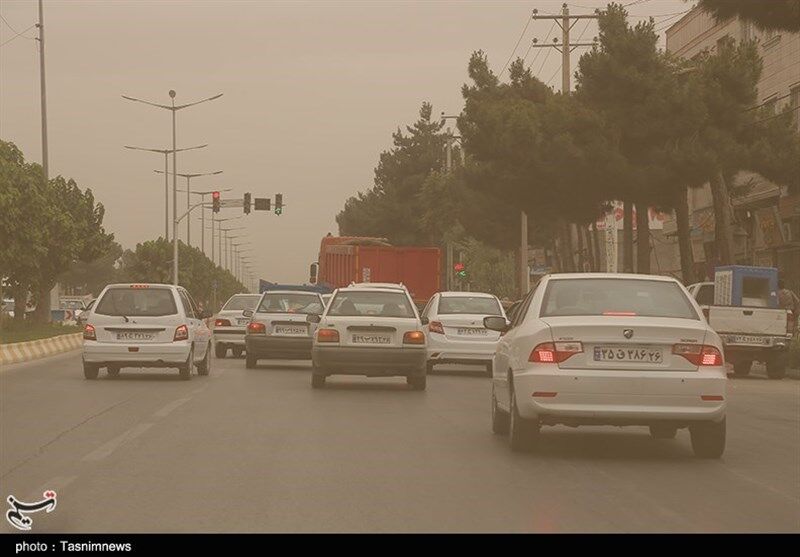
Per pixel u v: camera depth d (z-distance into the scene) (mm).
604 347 31562
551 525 22938
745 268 81938
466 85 149875
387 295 58656
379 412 45531
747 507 25141
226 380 63156
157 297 62344
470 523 23047
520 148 110062
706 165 98188
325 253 130625
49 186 129500
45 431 38188
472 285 185250
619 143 103875
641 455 33625
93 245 168125
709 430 32594
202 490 26531
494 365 38500
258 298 96500
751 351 75062
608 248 128000
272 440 36000
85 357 61750
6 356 83438
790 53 119562
